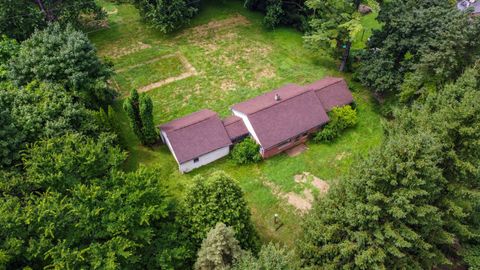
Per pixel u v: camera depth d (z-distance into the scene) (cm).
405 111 3167
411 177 2236
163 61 4988
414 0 4159
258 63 5025
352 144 3997
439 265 3011
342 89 4256
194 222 2719
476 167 2617
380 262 2342
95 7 5081
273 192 3550
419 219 2341
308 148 3966
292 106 3900
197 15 5853
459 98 2970
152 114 3903
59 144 2856
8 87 3462
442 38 3669
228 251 2517
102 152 2883
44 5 4669
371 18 5991
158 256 2522
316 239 2536
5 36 4112
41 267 2320
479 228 2856
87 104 3753
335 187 2675
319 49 4850
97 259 2217
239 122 3856
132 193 2541
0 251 2053
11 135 2964
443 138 2645
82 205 2380
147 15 5144
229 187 2742
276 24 5672
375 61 4209
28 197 2480
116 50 5122
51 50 3741
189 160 3566
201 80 4728
